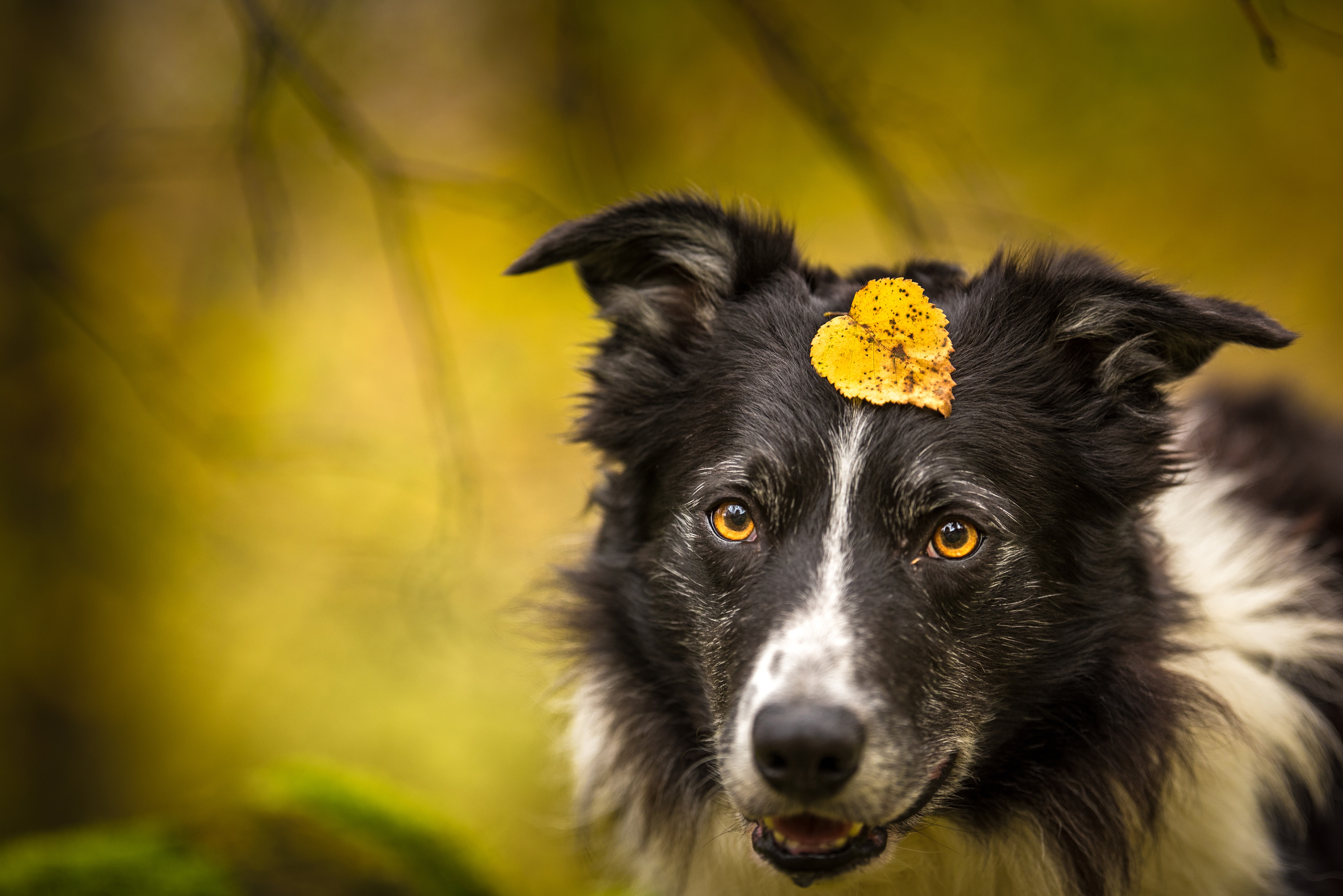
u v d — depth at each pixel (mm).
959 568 3152
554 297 8539
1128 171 8031
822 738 2738
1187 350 3316
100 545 9156
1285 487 4348
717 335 3574
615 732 3750
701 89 7707
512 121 8789
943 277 3689
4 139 8875
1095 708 3389
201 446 6617
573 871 7984
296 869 4047
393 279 8586
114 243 8789
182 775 9234
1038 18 7477
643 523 3650
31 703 9414
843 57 6113
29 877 3850
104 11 8891
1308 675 3801
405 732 8773
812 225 7707
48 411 8938
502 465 8508
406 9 8500
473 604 7203
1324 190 8156
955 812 3396
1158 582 3486
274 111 7195
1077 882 3412
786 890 3562
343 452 7645
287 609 9094
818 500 3164
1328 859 3689
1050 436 3346
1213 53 7523
